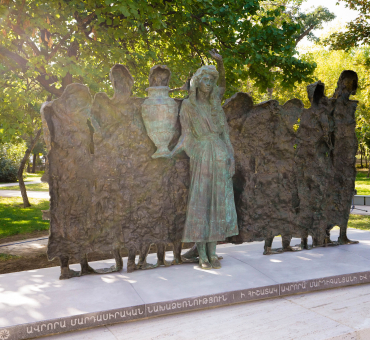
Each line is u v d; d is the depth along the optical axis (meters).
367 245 5.87
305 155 5.46
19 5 6.75
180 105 4.80
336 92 5.66
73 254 4.40
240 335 3.30
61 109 4.29
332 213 5.77
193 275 4.46
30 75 6.86
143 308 3.58
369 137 27.39
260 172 5.21
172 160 4.75
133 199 4.61
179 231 4.85
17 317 3.29
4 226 10.01
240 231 5.17
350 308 3.89
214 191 4.66
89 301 3.65
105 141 4.44
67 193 4.34
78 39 7.62
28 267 6.25
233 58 7.65
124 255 7.11
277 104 5.18
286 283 4.19
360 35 14.35
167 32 8.70
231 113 5.05
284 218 5.38
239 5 8.07
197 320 3.62
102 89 7.85
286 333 3.34
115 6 6.16
